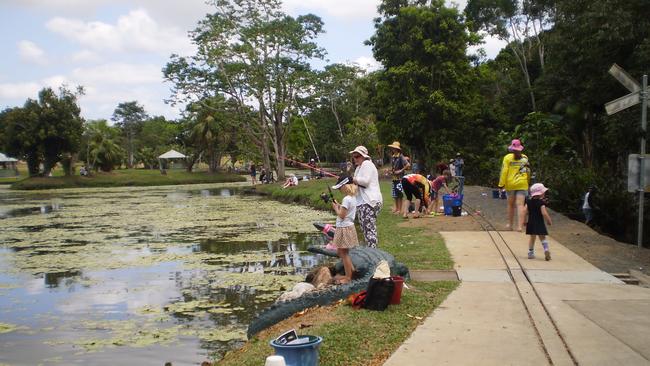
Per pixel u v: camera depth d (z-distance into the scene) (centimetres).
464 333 582
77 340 789
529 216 967
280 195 3388
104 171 6606
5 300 1017
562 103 2433
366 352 539
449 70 3478
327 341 565
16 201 3712
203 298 999
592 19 1764
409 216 1575
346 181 825
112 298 1018
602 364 484
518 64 4075
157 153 8550
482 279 829
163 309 934
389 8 3756
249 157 5994
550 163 2109
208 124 6419
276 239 1675
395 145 1680
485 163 3167
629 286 774
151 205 3114
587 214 1702
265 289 1052
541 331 580
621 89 1864
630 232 1719
